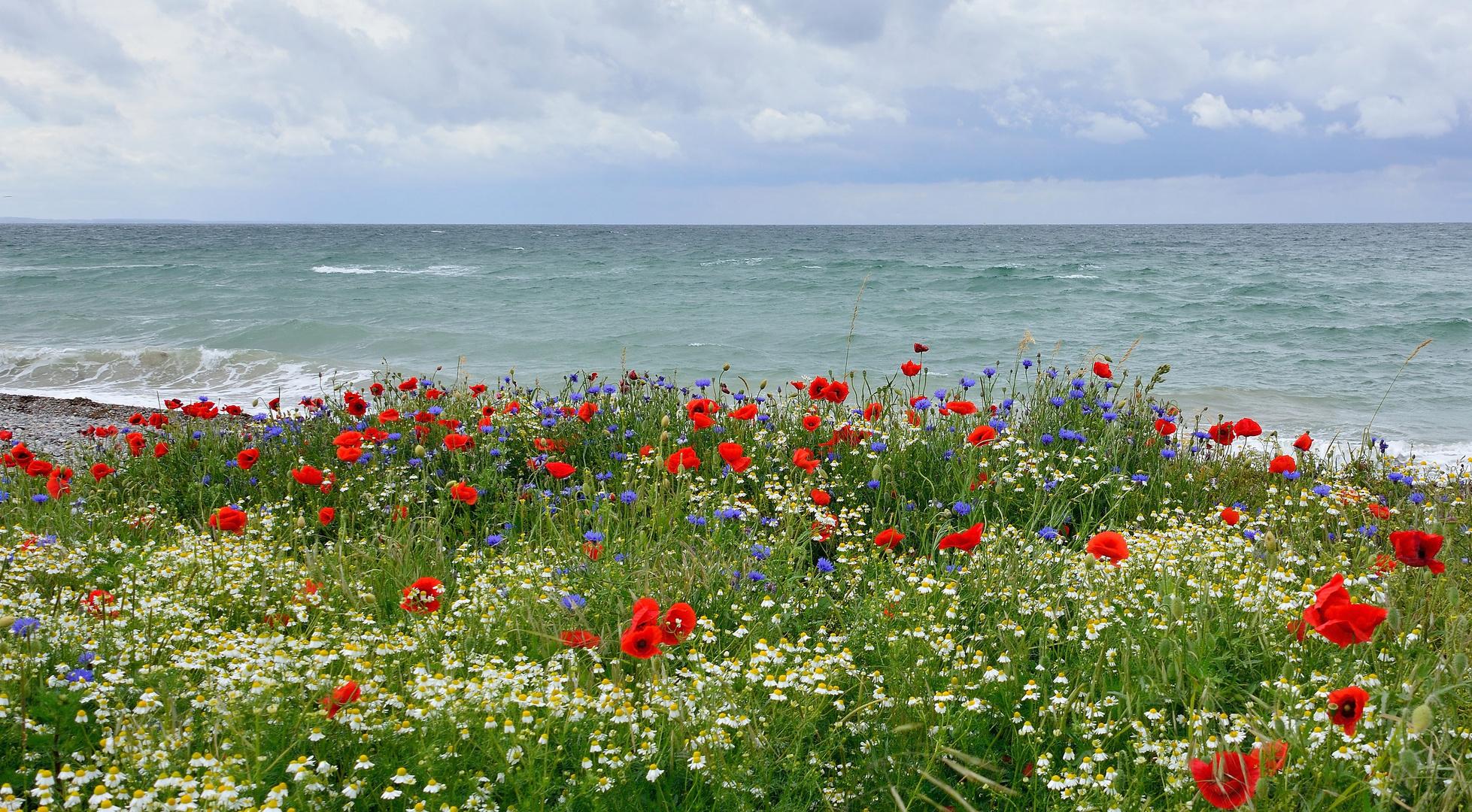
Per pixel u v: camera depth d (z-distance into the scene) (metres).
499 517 5.36
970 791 2.62
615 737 2.58
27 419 12.62
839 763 2.79
